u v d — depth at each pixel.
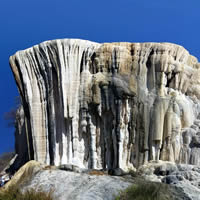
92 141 20.08
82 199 15.62
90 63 20.89
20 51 21.11
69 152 19.83
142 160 19.89
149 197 15.43
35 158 20.14
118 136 19.88
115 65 20.52
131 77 20.42
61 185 17.05
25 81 20.78
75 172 18.25
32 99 20.64
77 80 20.30
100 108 20.16
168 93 20.75
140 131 20.12
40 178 17.94
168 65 20.73
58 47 20.27
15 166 26.22
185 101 20.73
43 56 20.62
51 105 20.23
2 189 17.77
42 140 20.31
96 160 20.05
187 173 17.72
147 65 20.88
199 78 21.98
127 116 20.12
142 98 20.31
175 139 19.95
